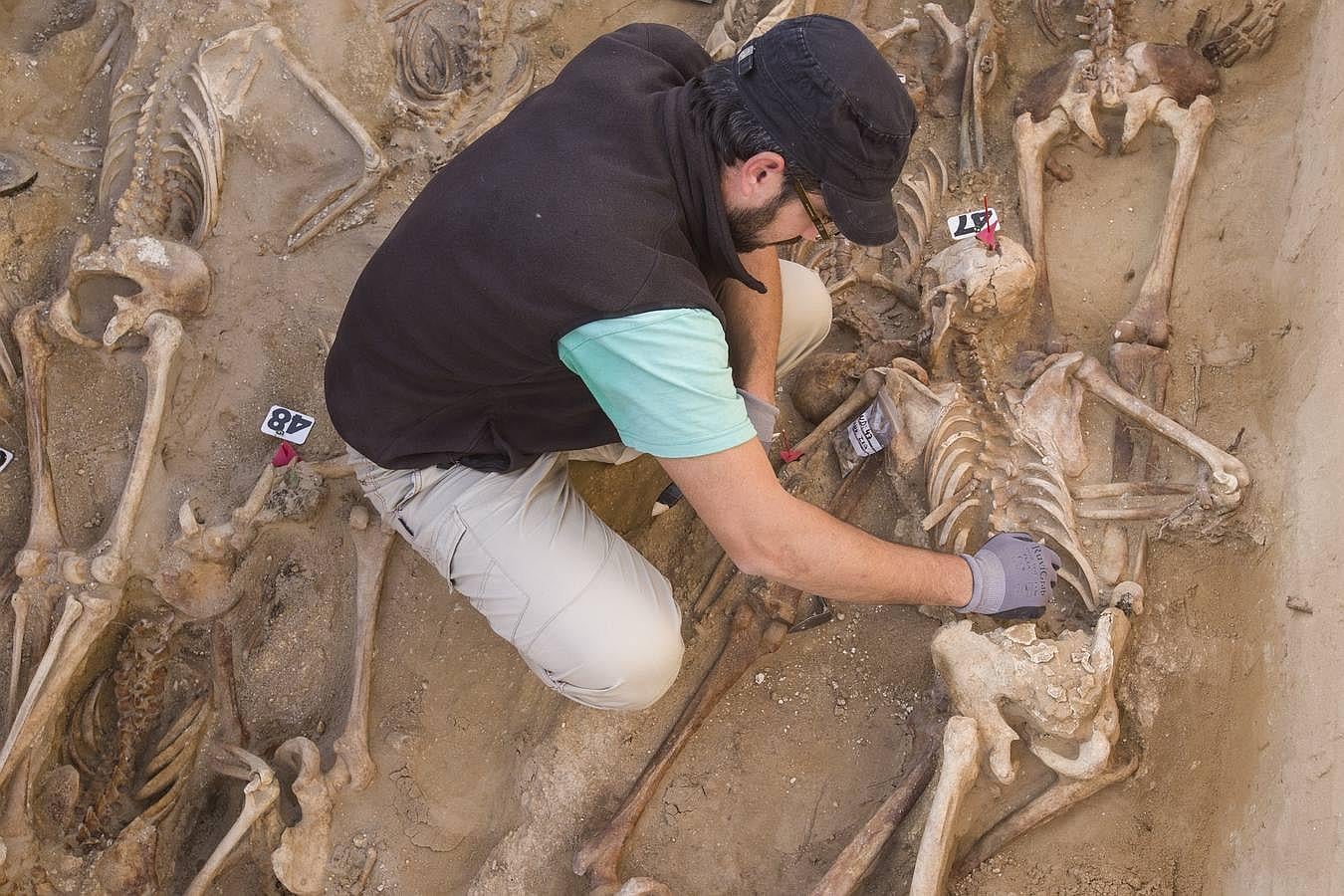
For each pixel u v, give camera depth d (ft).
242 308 10.59
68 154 11.58
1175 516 8.73
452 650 9.56
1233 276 9.68
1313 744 7.32
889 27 11.93
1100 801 8.21
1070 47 11.39
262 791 8.79
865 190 6.00
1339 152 9.02
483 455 7.86
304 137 10.91
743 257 8.07
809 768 8.97
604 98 6.49
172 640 9.82
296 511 9.67
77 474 9.93
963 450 9.23
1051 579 8.23
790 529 6.67
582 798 8.91
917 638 9.20
